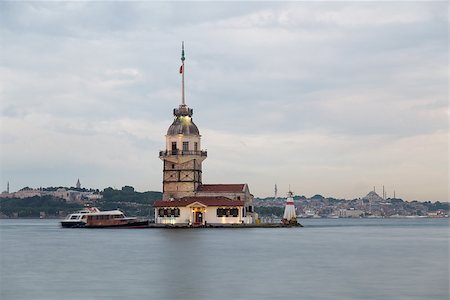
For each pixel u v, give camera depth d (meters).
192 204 194.38
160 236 152.50
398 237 169.88
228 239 139.88
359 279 73.62
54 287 68.00
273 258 97.38
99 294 63.66
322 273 78.81
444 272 80.06
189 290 65.88
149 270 81.56
